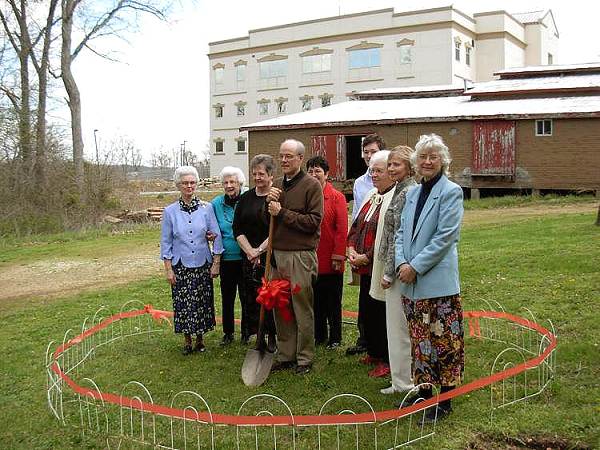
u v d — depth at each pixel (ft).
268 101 156.56
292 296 18.01
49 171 72.54
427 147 14.30
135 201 79.20
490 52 145.28
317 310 20.75
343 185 78.38
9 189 69.72
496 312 22.16
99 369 19.51
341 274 20.35
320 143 79.36
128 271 38.96
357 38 142.72
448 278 14.21
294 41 150.92
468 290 25.73
